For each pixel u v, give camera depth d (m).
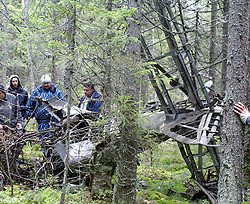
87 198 3.59
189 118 4.88
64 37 2.49
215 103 5.29
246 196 4.52
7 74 10.02
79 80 2.59
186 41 4.79
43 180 3.70
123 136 3.32
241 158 2.88
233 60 2.88
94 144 3.70
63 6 2.34
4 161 3.98
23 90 5.21
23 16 7.62
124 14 2.71
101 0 5.49
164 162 7.20
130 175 3.37
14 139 3.93
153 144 3.56
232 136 2.87
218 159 4.88
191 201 4.94
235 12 2.87
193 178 5.34
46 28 2.38
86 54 2.44
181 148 5.34
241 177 2.89
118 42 3.09
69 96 2.51
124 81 2.95
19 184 3.88
